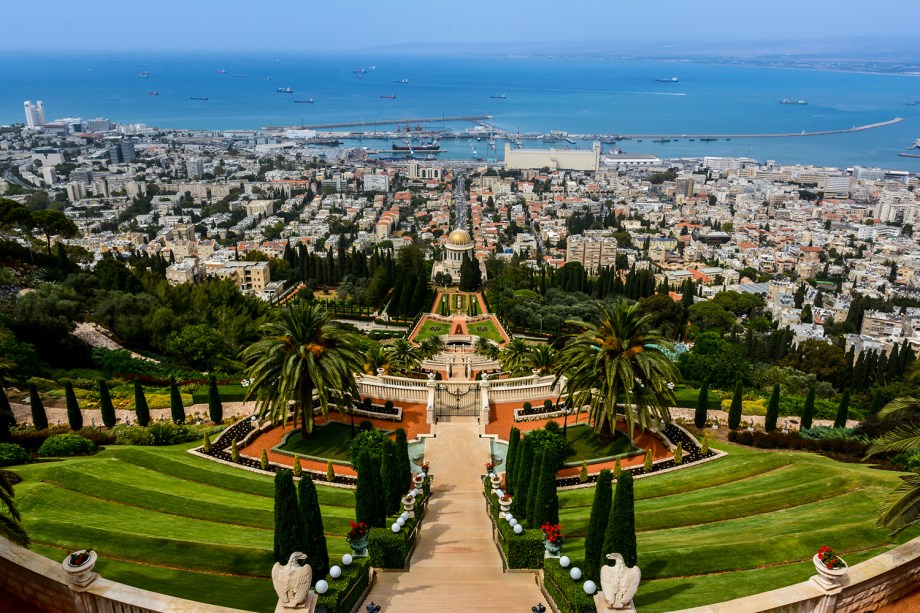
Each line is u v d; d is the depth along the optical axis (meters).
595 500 23.22
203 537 28.55
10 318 64.56
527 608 22.50
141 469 39.41
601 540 23.05
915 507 22.50
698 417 52.50
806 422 53.50
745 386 69.25
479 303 123.94
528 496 30.42
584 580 23.16
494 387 55.88
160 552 26.19
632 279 135.25
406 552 26.97
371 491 28.31
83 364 68.62
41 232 116.88
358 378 57.47
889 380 88.38
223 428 50.75
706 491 37.88
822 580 18.84
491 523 32.84
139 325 75.69
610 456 45.62
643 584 24.39
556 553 25.16
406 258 133.62
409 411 53.75
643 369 43.62
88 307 78.12
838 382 85.44
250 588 23.67
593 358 45.00
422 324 110.62
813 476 37.78
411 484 37.25
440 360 85.44
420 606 22.67
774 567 25.55
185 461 42.19
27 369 59.47
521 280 136.38
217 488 38.25
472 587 24.53
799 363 88.69
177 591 22.80
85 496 33.09
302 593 18.30
